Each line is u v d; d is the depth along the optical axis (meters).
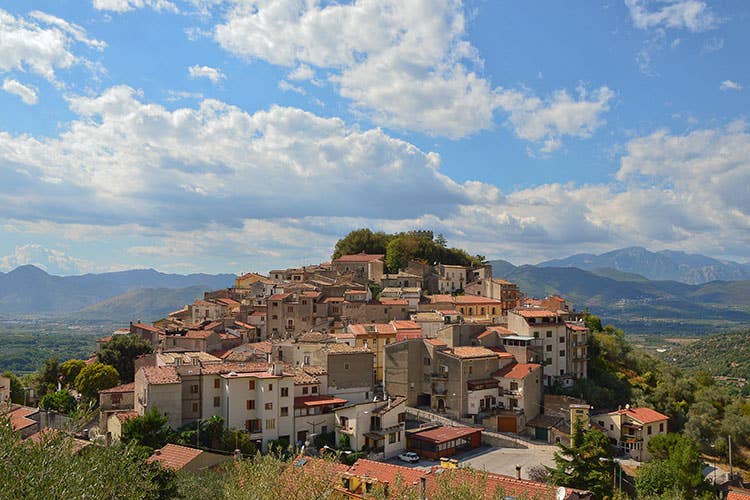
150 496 39.56
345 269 195.38
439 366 118.12
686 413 132.75
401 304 155.12
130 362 128.12
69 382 126.81
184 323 160.38
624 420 104.62
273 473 34.69
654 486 81.06
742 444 121.94
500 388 117.12
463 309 161.25
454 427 107.56
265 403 94.81
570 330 133.75
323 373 108.69
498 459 96.00
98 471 25.95
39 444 23.28
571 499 51.69
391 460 95.06
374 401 100.06
